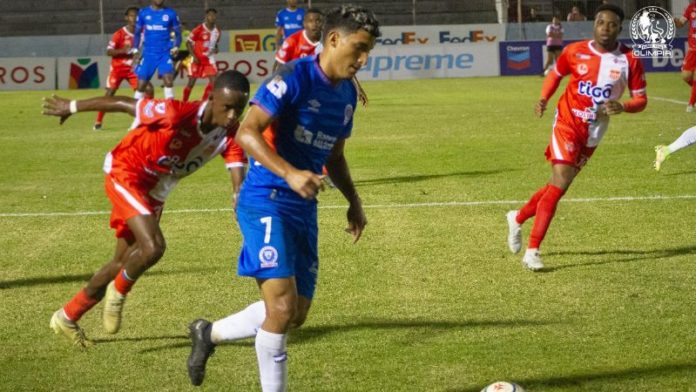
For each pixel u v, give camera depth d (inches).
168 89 927.0
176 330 277.4
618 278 328.2
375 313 291.0
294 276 203.8
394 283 327.0
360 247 382.6
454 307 296.0
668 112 971.9
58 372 242.5
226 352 256.7
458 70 1722.4
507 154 660.1
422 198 492.4
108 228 431.2
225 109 234.7
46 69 1627.7
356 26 192.5
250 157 207.8
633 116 934.4
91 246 394.0
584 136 342.6
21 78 1625.2
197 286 326.3
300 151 204.8
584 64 342.0
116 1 1827.0
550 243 386.3
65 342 267.7
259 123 191.3
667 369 235.9
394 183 542.9
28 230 427.5
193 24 1825.8
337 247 382.9
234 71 236.5
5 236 415.2
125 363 249.1
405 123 900.6
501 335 266.5
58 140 811.4
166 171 252.1
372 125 887.1
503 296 308.2
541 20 1797.5
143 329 279.0
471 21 1863.9
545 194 341.4
